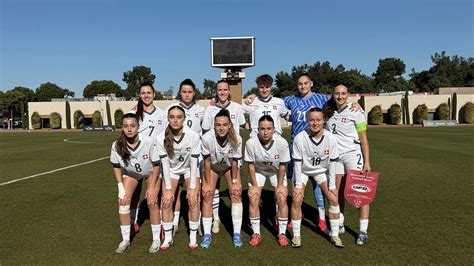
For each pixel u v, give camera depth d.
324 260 4.04
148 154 4.44
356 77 78.00
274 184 4.96
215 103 5.71
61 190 7.82
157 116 5.39
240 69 30.05
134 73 106.88
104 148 17.70
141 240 4.86
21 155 14.77
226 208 6.48
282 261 4.04
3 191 7.77
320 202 5.20
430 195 6.86
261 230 5.23
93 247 4.56
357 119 4.75
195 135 4.57
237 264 3.98
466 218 5.44
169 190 4.57
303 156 4.57
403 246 4.39
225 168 4.91
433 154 12.77
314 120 4.33
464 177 8.54
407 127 35.38
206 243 4.54
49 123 47.75
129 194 4.59
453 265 3.86
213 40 29.14
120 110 45.53
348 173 4.63
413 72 93.75
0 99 57.22
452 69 84.44
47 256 4.28
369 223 5.27
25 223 5.52
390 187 7.60
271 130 4.39
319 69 79.44
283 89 78.50
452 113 41.41
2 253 4.38
